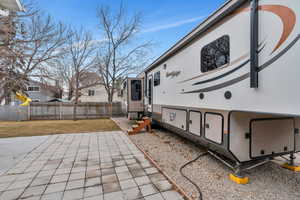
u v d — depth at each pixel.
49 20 8.20
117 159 3.03
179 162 2.90
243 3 1.86
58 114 10.38
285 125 2.41
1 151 3.50
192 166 2.74
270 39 1.50
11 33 6.33
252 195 1.90
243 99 1.87
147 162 2.88
